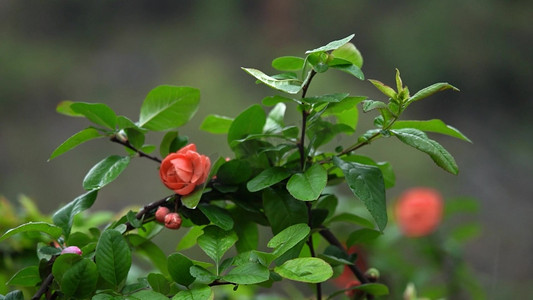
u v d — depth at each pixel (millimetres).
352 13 8578
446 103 7879
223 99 7395
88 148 6199
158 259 1300
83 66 8297
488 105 7832
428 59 7980
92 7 9055
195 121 6152
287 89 1201
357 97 1225
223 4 8867
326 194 1282
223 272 1202
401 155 6023
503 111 7785
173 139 1287
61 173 6180
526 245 5035
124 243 1199
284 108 1302
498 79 7961
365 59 8281
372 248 1615
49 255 1229
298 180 1217
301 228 1196
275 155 1271
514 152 6957
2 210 1416
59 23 8883
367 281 1299
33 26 8812
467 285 1676
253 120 1269
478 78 7934
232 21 8758
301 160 1241
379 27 8398
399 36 8211
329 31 8609
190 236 1301
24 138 7074
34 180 6277
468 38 8125
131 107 7754
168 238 4098
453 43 8055
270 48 8461
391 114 1220
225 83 7770
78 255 1193
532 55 7996
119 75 8219
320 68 1210
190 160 1237
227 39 8609
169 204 1248
